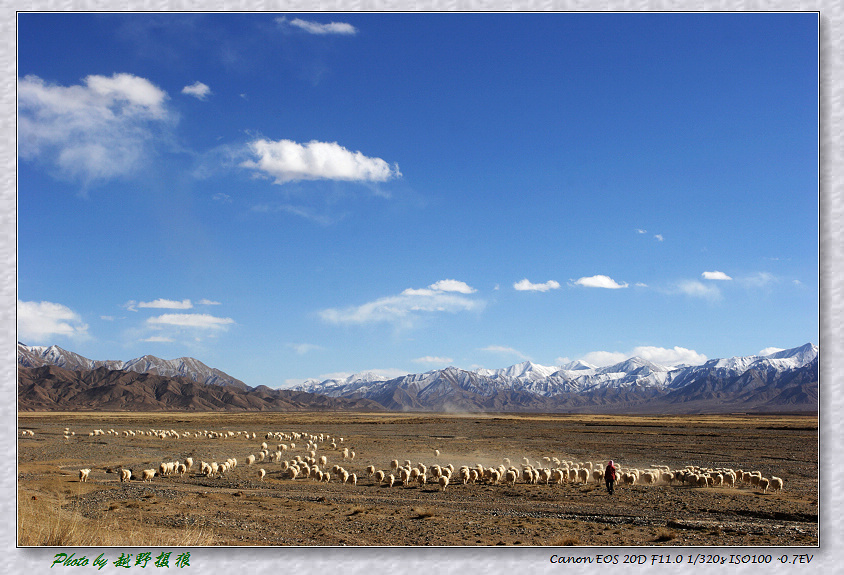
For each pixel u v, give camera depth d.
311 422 161.25
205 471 39.25
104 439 76.38
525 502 28.69
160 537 17.97
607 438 83.31
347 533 20.50
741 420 199.25
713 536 20.38
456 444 71.38
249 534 19.98
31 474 37.44
